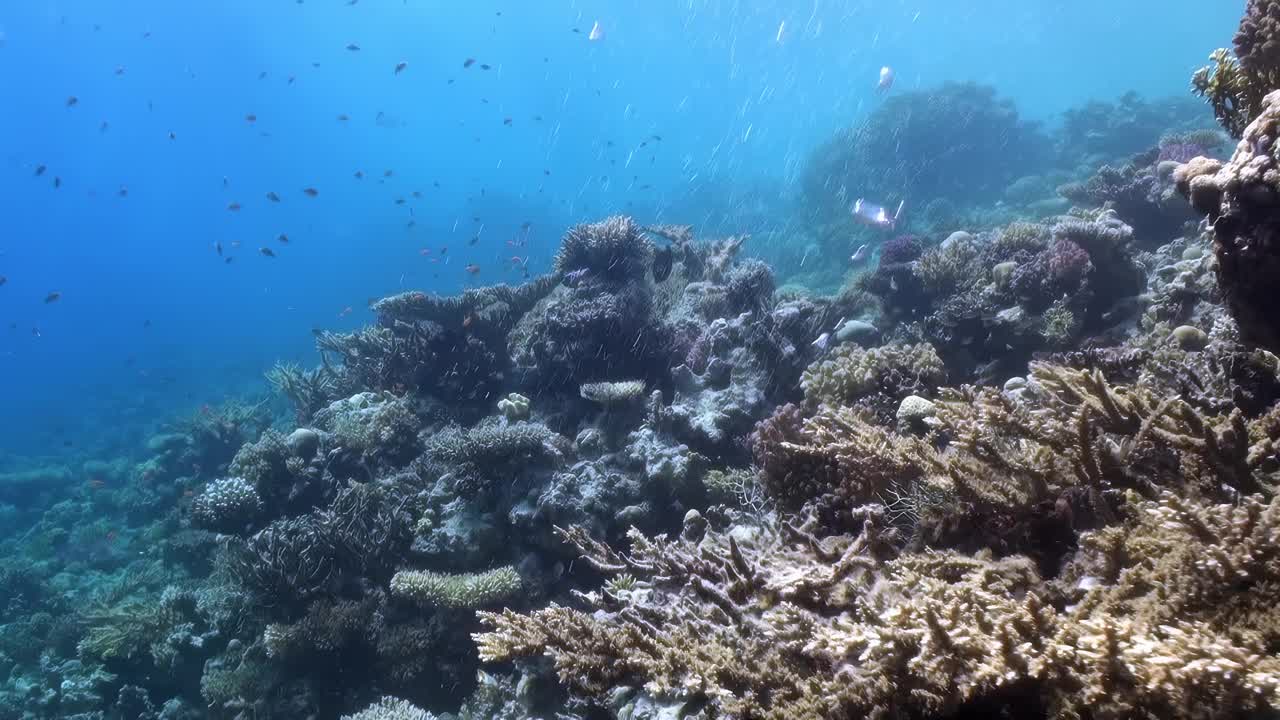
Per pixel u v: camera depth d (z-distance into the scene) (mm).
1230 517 2486
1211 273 6551
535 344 9633
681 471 7320
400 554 8328
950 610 2557
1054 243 8336
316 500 9836
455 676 7242
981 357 8141
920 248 10703
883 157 28750
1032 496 3283
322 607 8086
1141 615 2449
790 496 4973
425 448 9820
